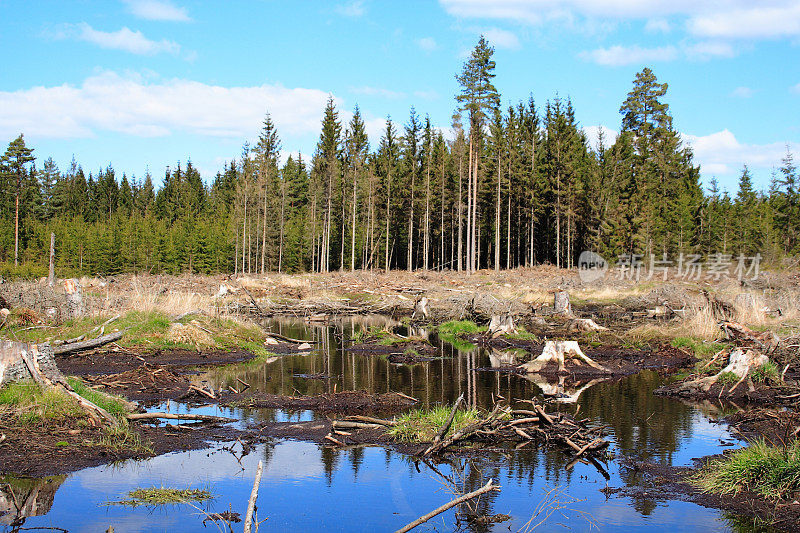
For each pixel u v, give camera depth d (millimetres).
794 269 40938
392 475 8102
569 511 6914
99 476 7875
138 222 69188
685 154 61312
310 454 8922
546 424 9938
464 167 57062
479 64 45469
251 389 13172
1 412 9055
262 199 64938
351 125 64188
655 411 11469
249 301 31875
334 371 15594
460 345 20625
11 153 63312
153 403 11812
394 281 41688
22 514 6691
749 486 7508
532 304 27641
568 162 55312
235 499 7254
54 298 18531
